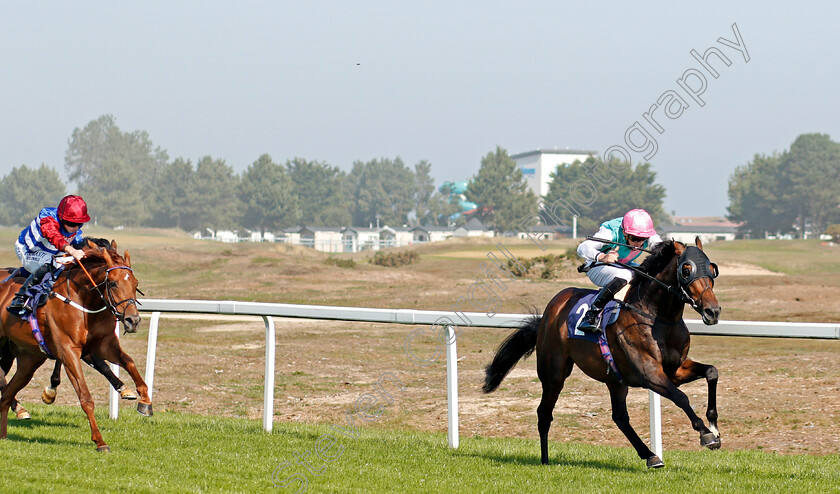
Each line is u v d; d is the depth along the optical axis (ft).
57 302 30.45
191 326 96.02
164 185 578.25
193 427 35.70
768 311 101.24
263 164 570.46
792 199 473.26
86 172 622.54
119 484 24.73
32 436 31.99
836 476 27.55
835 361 58.08
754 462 30.63
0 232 270.26
